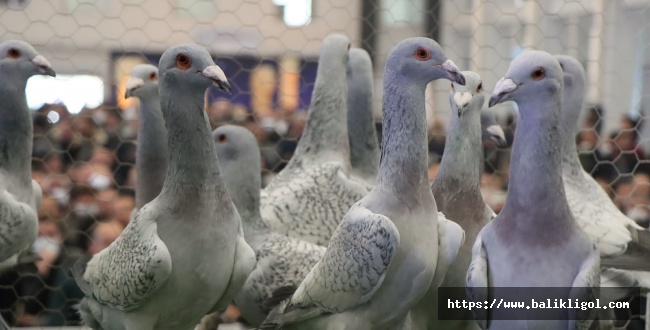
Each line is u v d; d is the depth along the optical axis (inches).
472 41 119.6
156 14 118.3
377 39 109.0
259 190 79.2
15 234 77.9
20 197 78.8
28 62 78.7
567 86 82.6
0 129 78.6
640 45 107.7
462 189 75.2
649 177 95.3
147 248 71.3
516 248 70.6
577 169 82.7
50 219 92.4
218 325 82.5
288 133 97.6
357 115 84.6
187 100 71.9
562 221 70.5
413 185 71.8
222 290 72.9
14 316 90.0
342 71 83.0
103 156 96.1
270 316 74.0
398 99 71.9
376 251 70.9
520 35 120.7
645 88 107.7
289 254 77.8
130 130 97.3
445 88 107.8
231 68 116.3
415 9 110.0
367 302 72.2
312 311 72.7
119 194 94.0
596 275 70.1
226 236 72.3
